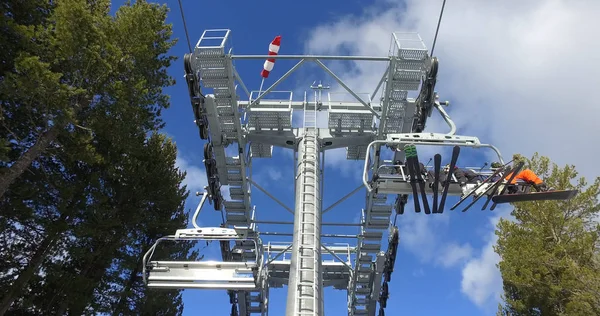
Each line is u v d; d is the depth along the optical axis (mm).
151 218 19469
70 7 12812
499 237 17859
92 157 13125
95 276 16500
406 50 11758
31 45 12828
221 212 15758
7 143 10477
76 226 15508
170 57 17266
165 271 12219
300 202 12570
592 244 14984
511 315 17906
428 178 9109
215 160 14344
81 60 13352
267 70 13438
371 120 13992
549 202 16359
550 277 14938
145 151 19766
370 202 15375
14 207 13281
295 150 14258
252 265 12367
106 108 14211
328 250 18984
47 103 11695
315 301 10766
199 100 12828
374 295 18094
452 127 10383
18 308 14117
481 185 8727
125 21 15453
